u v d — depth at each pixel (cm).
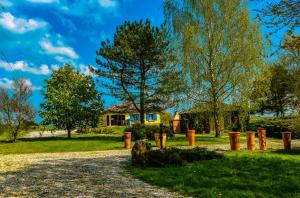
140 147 1527
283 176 1105
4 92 3797
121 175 1254
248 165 1349
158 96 3606
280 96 4712
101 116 4319
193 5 3114
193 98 3167
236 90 3017
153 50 3528
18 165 1573
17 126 3809
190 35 3055
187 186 1002
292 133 3341
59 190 987
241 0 2995
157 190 974
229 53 3020
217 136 3275
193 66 3053
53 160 1778
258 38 2897
